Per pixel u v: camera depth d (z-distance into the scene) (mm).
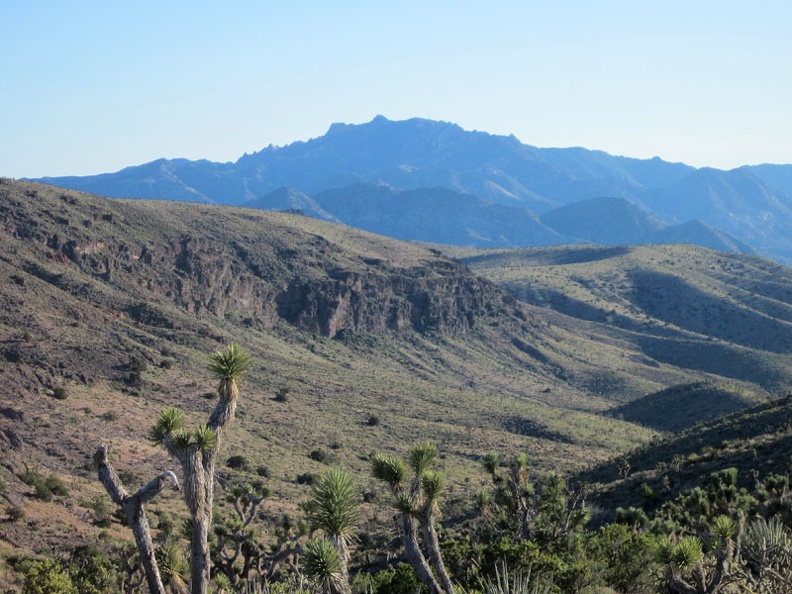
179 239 185500
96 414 85188
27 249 148750
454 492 79312
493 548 18203
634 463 86125
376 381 161875
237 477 76375
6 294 117500
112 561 40969
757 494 28312
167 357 120125
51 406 83375
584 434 133625
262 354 158250
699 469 63219
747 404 151625
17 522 47594
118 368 107250
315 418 118125
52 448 72250
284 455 92875
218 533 32250
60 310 122562
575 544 22812
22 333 106375
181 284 174500
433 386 172250
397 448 108688
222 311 184375
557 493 26469
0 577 36625
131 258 169750
